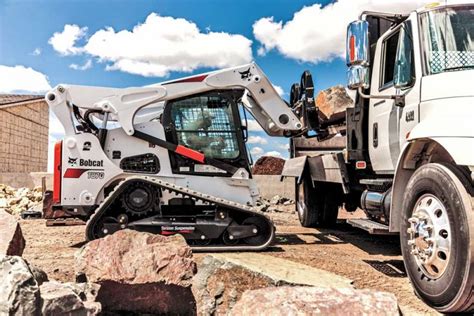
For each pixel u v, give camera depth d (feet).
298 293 10.74
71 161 21.38
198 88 22.48
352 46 16.08
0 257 10.36
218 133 22.80
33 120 84.23
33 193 51.78
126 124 21.77
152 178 21.24
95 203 21.50
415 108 16.26
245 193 22.74
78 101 21.61
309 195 30.14
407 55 16.83
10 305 9.55
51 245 23.02
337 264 18.42
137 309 13.25
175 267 13.66
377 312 10.09
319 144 28.96
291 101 26.66
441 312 12.94
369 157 20.99
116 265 13.26
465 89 14.20
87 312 10.68
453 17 16.21
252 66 22.94
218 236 21.38
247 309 10.44
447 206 12.73
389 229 16.17
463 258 11.91
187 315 13.78
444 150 14.32
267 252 21.01
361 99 21.27
